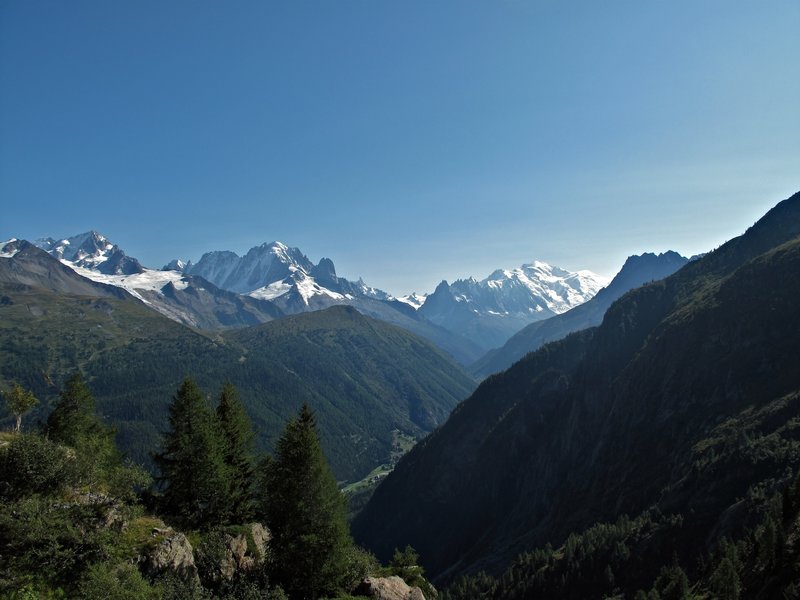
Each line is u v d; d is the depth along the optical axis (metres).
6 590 30.31
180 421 53.28
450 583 173.12
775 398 131.62
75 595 32.56
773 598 68.06
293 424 51.38
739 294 172.50
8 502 35.31
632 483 149.00
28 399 57.84
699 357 164.50
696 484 120.62
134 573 34.44
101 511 39.25
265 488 54.81
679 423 152.38
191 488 50.50
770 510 86.44
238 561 47.22
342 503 52.31
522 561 140.38
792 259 169.88
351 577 53.44
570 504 170.75
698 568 95.50
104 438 59.38
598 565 118.44
